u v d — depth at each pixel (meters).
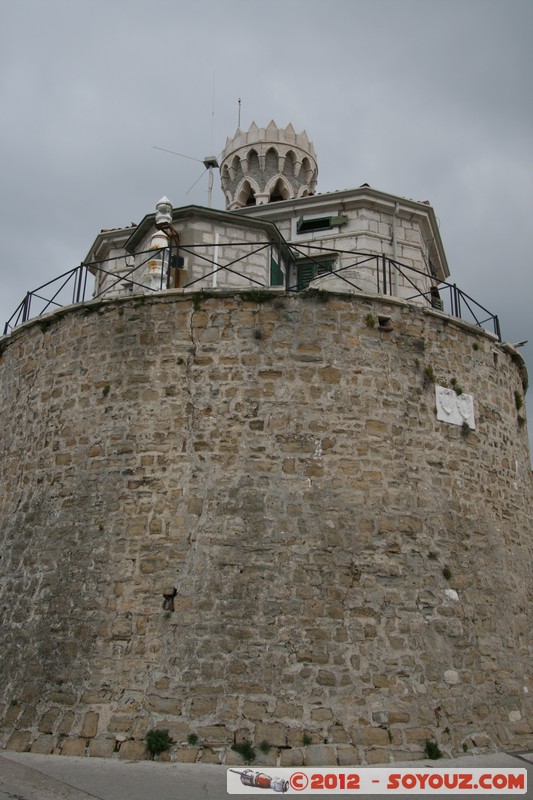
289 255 19.77
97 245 22.89
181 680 11.41
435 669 12.20
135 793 9.00
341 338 13.66
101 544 12.72
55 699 11.84
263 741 10.86
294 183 25.50
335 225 20.94
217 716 11.09
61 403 14.29
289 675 11.43
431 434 13.91
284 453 12.84
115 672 11.69
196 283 16.88
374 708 11.44
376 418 13.41
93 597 12.38
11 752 11.33
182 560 12.24
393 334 14.08
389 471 13.19
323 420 13.11
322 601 12.02
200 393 13.23
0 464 15.34
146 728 11.07
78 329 14.58
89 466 13.43
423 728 11.56
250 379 13.23
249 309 13.62
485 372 15.43
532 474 16.95
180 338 13.62
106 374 13.88
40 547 13.41
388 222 21.11
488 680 12.86
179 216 17.56
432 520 13.31
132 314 14.02
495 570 14.05
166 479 12.83
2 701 12.38
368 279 19.17
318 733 11.03
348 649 11.78
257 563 12.16
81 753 11.01
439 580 12.95
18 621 13.05
